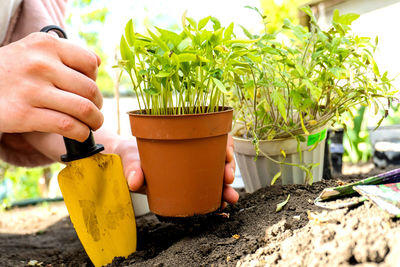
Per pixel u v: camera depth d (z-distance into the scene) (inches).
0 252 48.0
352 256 21.1
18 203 84.2
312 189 37.7
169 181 31.5
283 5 89.7
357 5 73.8
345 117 45.7
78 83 30.0
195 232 34.5
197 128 29.9
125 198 35.1
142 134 31.2
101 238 34.6
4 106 29.7
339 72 35.6
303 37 41.1
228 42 29.3
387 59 69.4
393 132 83.9
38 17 47.9
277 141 43.0
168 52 28.4
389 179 29.1
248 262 26.0
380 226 22.9
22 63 29.2
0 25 44.5
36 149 53.7
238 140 45.8
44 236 58.6
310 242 24.5
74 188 33.9
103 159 34.5
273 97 36.9
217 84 27.8
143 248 36.2
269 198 38.1
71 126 30.1
